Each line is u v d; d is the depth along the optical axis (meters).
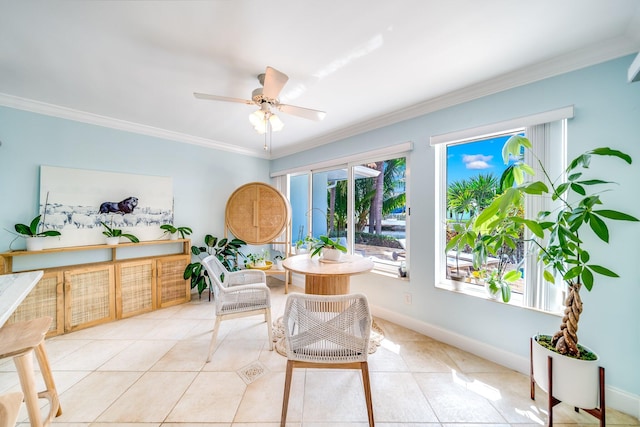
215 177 3.64
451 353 2.01
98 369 1.77
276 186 4.25
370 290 2.78
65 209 2.46
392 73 1.78
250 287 1.98
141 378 1.68
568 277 1.27
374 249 2.93
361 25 1.32
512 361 1.80
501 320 1.87
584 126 1.53
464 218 2.21
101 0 1.15
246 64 1.68
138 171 2.94
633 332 1.38
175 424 1.32
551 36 1.39
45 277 2.16
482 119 1.96
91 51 1.54
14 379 1.70
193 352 1.99
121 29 1.35
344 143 3.12
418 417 1.38
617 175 1.42
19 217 2.25
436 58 1.61
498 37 1.41
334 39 1.43
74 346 2.06
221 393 1.55
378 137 2.72
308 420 1.35
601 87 1.47
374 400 1.51
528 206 1.73
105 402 1.46
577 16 1.24
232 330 2.38
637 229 1.37
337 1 1.17
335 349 1.31
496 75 1.80
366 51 1.54
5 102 2.15
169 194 3.18
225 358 1.92
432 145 2.25
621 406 1.40
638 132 1.37
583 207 1.22
